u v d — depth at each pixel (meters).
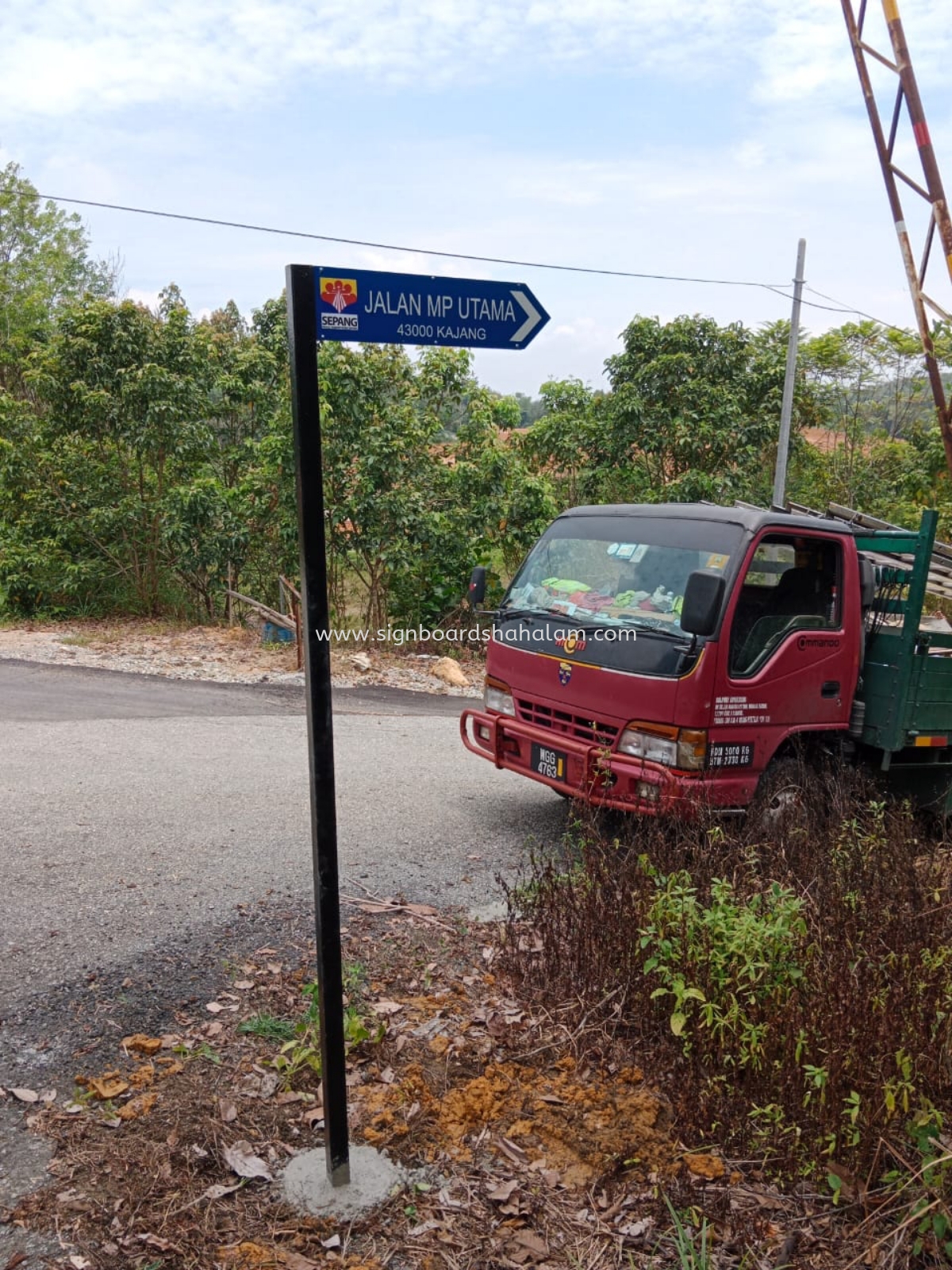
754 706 5.36
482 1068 3.58
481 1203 2.93
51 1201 2.80
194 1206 2.83
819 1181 3.03
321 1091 3.38
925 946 3.79
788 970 3.53
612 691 5.44
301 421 2.61
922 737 6.00
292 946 4.46
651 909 3.97
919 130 3.75
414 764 8.05
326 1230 2.77
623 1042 3.75
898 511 19.67
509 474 14.24
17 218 25.88
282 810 6.48
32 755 7.52
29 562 14.56
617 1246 2.79
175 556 15.00
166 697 10.22
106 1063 3.46
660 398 16.22
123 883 5.04
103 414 14.21
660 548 5.71
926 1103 3.03
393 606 14.80
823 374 20.81
